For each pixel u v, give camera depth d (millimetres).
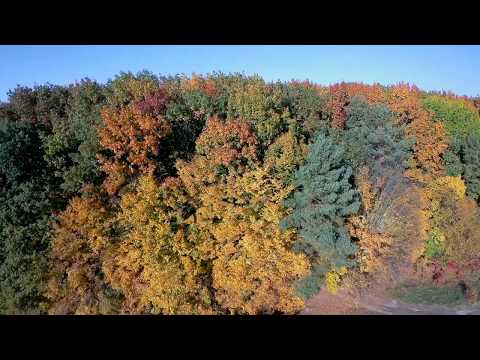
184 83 33719
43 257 22766
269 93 30344
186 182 22984
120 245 22766
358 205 23219
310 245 23438
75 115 27891
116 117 23766
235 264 22688
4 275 22828
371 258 24734
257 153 25062
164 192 22703
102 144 22938
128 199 22203
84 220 22406
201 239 23047
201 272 23141
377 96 36406
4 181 23500
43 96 29578
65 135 25391
